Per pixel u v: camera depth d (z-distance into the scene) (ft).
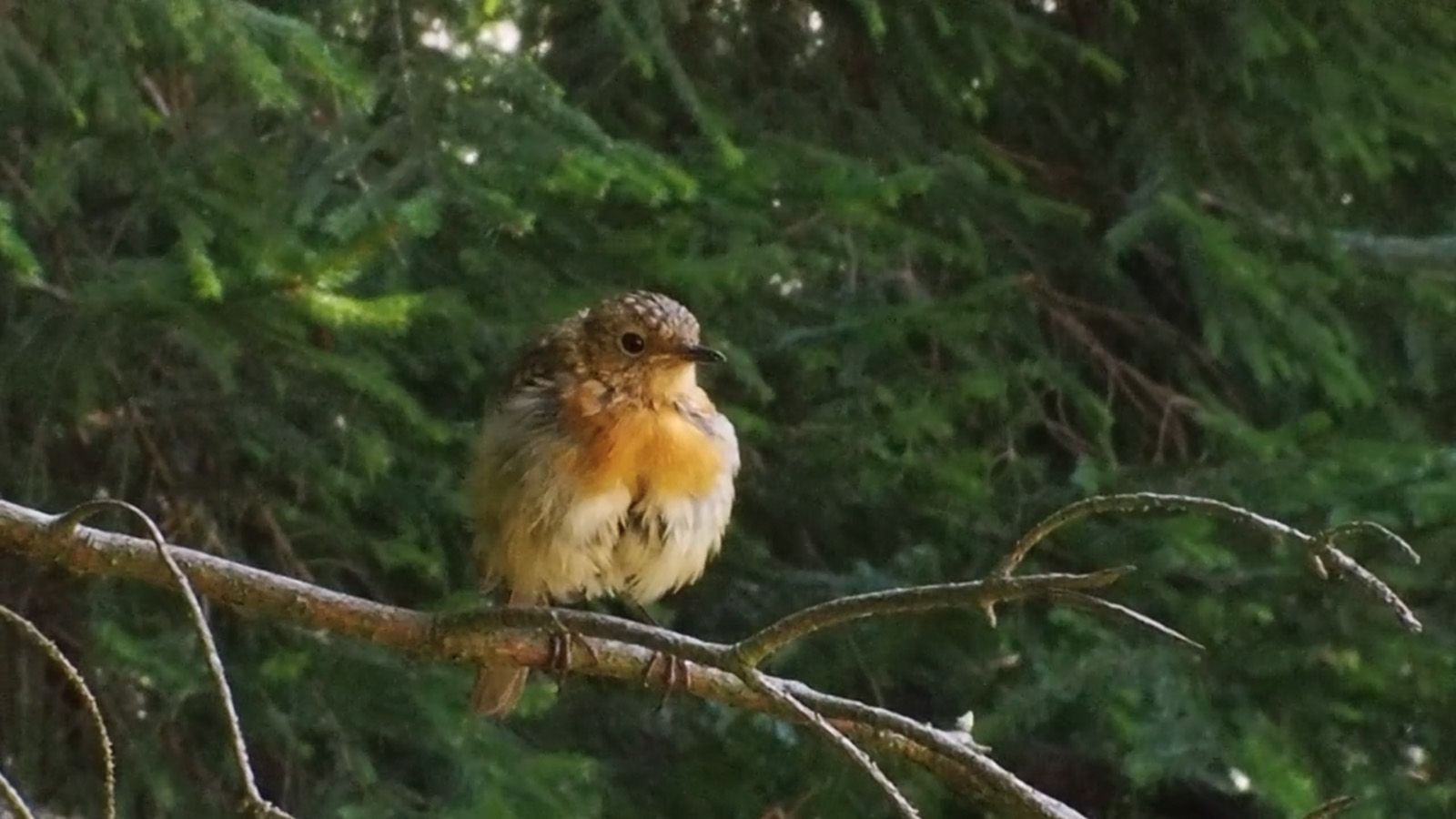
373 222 29.09
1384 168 43.55
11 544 19.06
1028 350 43.29
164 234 33.17
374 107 31.73
